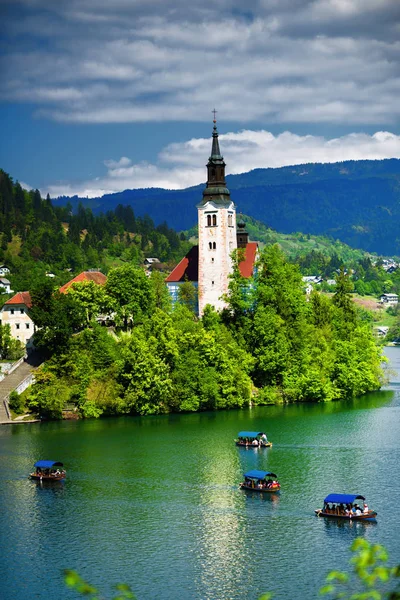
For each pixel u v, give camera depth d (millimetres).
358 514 139625
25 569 123062
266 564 122812
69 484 161750
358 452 183625
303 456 180875
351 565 122000
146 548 129500
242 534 134250
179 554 127000
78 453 185125
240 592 114312
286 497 152000
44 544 131625
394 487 156250
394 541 130125
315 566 121938
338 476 164375
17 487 160125
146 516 143375
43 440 197500
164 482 162375
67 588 117000
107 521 141250
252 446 190250
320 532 134500
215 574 119875
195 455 183000
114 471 170250
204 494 154875
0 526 139375
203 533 135125
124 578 119250
